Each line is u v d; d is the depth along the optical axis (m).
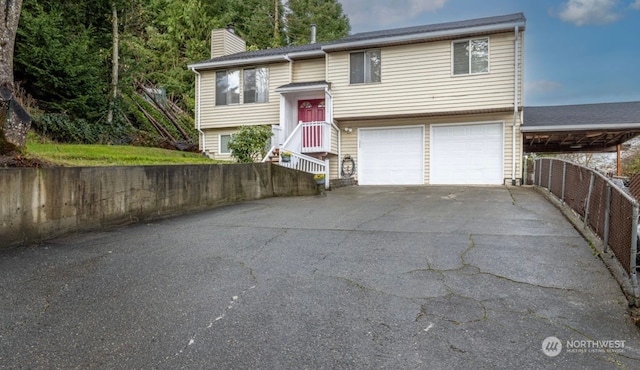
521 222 6.07
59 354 2.38
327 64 13.79
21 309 2.99
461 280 3.59
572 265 3.96
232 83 15.50
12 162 5.24
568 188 6.94
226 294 3.30
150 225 6.22
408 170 13.62
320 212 7.39
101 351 2.41
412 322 2.79
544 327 2.71
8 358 2.32
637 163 21.66
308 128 13.39
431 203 8.38
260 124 15.04
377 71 13.31
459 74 12.43
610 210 4.16
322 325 2.76
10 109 5.49
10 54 5.66
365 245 4.85
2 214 4.65
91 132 12.73
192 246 4.85
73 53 12.75
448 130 13.19
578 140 14.94
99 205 5.89
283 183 10.45
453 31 12.11
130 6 15.20
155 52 22.56
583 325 2.75
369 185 13.82
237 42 17.86
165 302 3.14
